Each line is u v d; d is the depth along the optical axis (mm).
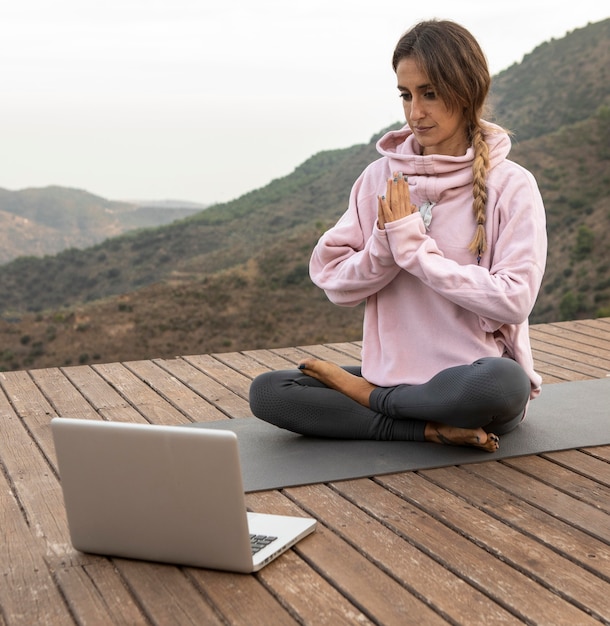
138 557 1913
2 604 1757
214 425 2896
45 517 2188
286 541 1943
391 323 2625
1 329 38500
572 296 32156
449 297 2402
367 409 2645
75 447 1893
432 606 1695
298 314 35781
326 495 2273
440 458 2484
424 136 2525
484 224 2477
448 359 2531
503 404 2363
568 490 2264
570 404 3010
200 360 3967
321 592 1757
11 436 2871
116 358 36156
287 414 2664
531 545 1948
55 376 3678
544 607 1680
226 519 1800
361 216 2705
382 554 1919
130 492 1869
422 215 2547
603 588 1749
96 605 1738
